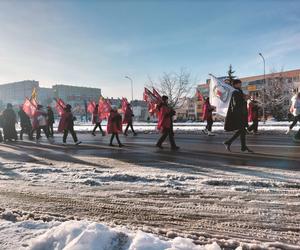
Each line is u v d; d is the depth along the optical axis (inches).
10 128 675.4
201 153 411.2
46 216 179.9
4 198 221.8
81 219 177.3
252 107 678.5
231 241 144.0
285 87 2330.2
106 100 765.3
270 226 164.4
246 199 207.8
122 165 336.2
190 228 163.9
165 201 208.1
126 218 179.8
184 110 3331.7
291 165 313.9
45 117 687.1
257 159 353.1
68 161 370.9
